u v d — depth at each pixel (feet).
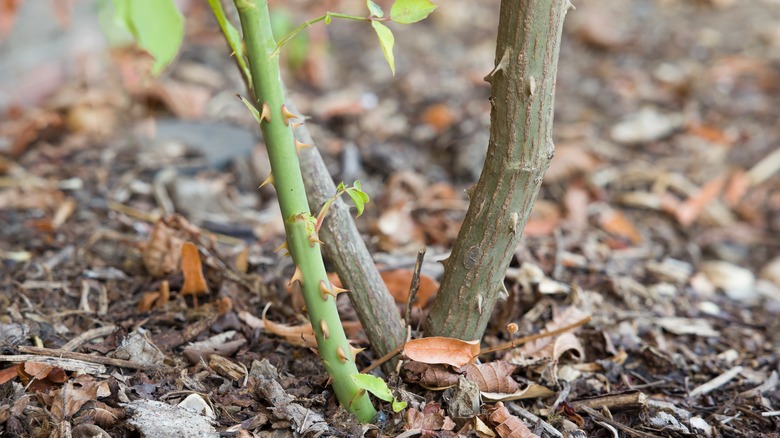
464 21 14.89
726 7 16.24
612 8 15.75
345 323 5.52
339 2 13.88
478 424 4.50
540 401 5.04
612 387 5.37
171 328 5.52
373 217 8.32
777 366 5.97
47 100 9.99
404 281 5.83
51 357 4.81
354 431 4.32
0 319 5.44
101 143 9.11
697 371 5.77
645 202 9.26
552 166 9.50
